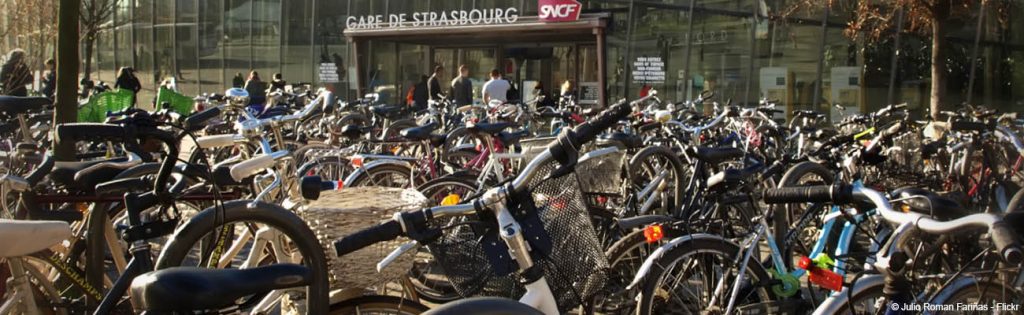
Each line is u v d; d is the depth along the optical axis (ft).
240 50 76.95
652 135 27.25
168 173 10.03
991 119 23.84
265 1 74.69
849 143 21.01
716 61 54.90
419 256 15.33
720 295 12.58
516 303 6.69
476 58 63.52
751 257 12.84
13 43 64.23
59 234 7.55
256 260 11.66
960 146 22.44
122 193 12.08
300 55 72.28
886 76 51.21
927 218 8.91
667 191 19.33
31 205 11.94
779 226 14.02
